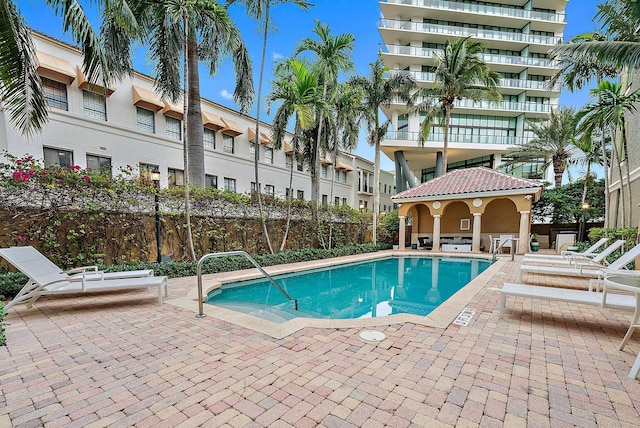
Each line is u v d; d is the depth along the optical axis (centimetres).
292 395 229
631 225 1170
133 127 1387
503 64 2589
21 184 596
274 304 632
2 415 205
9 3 493
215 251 1001
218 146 1770
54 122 1135
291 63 1105
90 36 539
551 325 393
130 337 351
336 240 1539
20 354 304
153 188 816
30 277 438
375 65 1625
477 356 298
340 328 379
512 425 195
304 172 2405
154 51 852
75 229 688
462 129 2688
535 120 2691
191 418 202
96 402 220
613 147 1159
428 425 195
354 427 193
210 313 446
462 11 2531
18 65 519
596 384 245
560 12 2714
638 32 830
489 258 1287
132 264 757
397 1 2583
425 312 600
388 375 260
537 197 1584
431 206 1645
